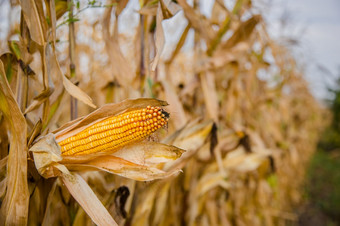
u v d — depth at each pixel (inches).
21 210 59.4
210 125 101.1
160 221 120.7
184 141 98.5
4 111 58.3
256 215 206.8
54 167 60.0
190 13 121.1
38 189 67.8
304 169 450.6
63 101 83.7
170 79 135.4
